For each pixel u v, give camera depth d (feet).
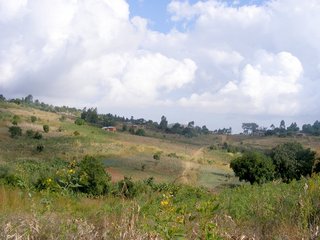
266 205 22.97
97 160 86.48
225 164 169.99
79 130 437.58
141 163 223.71
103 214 18.95
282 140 414.41
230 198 27.22
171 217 15.03
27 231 14.97
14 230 15.21
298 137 457.27
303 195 21.79
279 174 157.48
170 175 160.15
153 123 628.28
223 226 17.58
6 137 337.93
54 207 21.91
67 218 18.53
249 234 17.54
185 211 15.55
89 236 15.30
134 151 305.73
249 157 162.40
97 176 77.71
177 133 471.62
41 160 221.25
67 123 487.61
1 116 441.27
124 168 204.85
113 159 254.47
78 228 15.98
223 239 14.82
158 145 328.29
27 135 358.84
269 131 509.35
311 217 18.81
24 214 18.89
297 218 19.20
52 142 339.57
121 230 15.07
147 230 14.79
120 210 18.54
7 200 23.16
